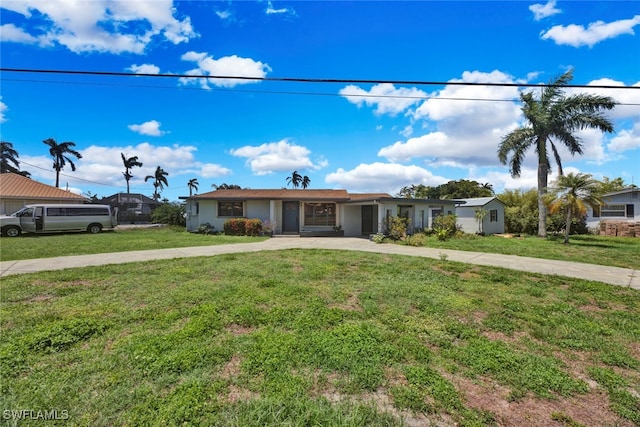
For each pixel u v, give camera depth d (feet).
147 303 14.74
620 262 29.55
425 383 8.23
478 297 16.71
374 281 19.79
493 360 9.57
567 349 10.73
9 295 15.79
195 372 8.57
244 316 12.98
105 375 8.34
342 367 8.96
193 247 37.52
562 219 64.23
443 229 53.31
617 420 7.02
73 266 24.03
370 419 6.81
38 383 7.90
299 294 16.49
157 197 172.96
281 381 8.20
